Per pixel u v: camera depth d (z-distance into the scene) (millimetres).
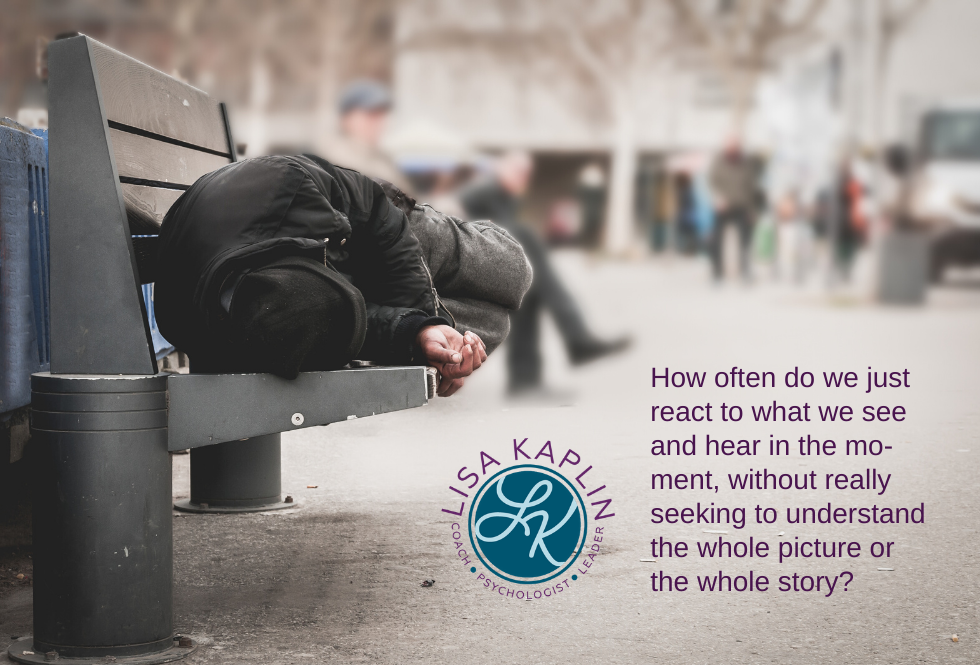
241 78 55781
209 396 4324
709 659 4508
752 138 46469
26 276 5754
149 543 4344
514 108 65812
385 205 5020
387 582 5504
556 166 70625
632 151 55969
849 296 25797
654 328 18766
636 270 41438
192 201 4457
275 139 60875
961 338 16812
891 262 23453
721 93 65500
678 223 51375
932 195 27469
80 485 4262
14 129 5648
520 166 11773
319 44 54312
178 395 4324
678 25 58438
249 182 4367
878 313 21734
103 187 4320
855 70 27172
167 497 4383
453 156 32594
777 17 45562
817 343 16328
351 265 5039
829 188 27297
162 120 5562
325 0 53094
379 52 61906
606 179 69875
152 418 4301
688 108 65812
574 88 65875
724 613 5062
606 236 68688
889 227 24688
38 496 4316
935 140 27719
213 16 54062
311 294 4246
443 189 12227
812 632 4820
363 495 7305
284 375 4305
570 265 44781
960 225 27328
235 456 6918
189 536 6328
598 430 9688
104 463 4258
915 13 27578
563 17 57438
